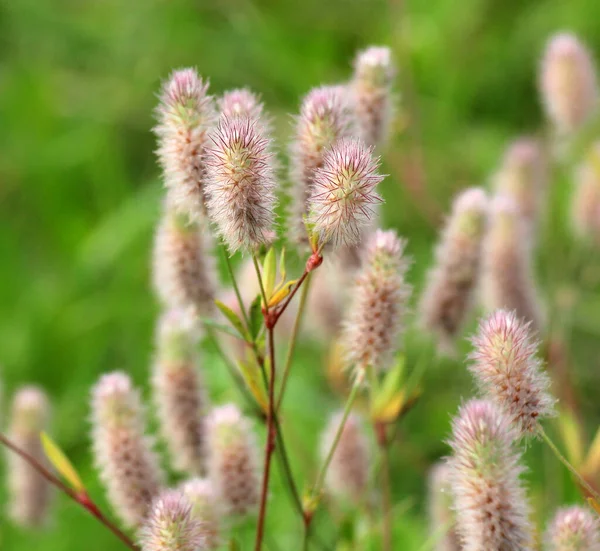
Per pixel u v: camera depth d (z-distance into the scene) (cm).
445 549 31
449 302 32
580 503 34
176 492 28
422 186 47
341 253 31
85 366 45
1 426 35
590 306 43
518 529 27
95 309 47
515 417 27
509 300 34
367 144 31
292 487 29
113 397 30
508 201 34
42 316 47
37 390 35
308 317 36
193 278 31
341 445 33
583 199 39
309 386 41
